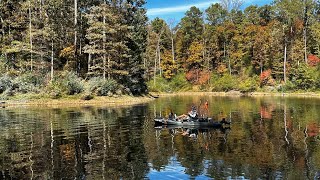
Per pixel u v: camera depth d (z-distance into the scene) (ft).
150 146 62.39
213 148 60.49
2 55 188.85
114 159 53.26
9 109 129.29
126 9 195.83
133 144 64.23
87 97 156.97
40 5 198.18
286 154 55.62
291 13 281.33
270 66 280.92
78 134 74.74
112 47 169.99
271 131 77.87
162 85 301.63
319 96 210.18
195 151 58.34
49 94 154.61
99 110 126.00
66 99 155.02
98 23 166.50
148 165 49.80
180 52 337.93
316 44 275.39
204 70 318.86
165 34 357.00
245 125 87.81
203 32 340.80
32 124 89.25
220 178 43.80
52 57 170.09
